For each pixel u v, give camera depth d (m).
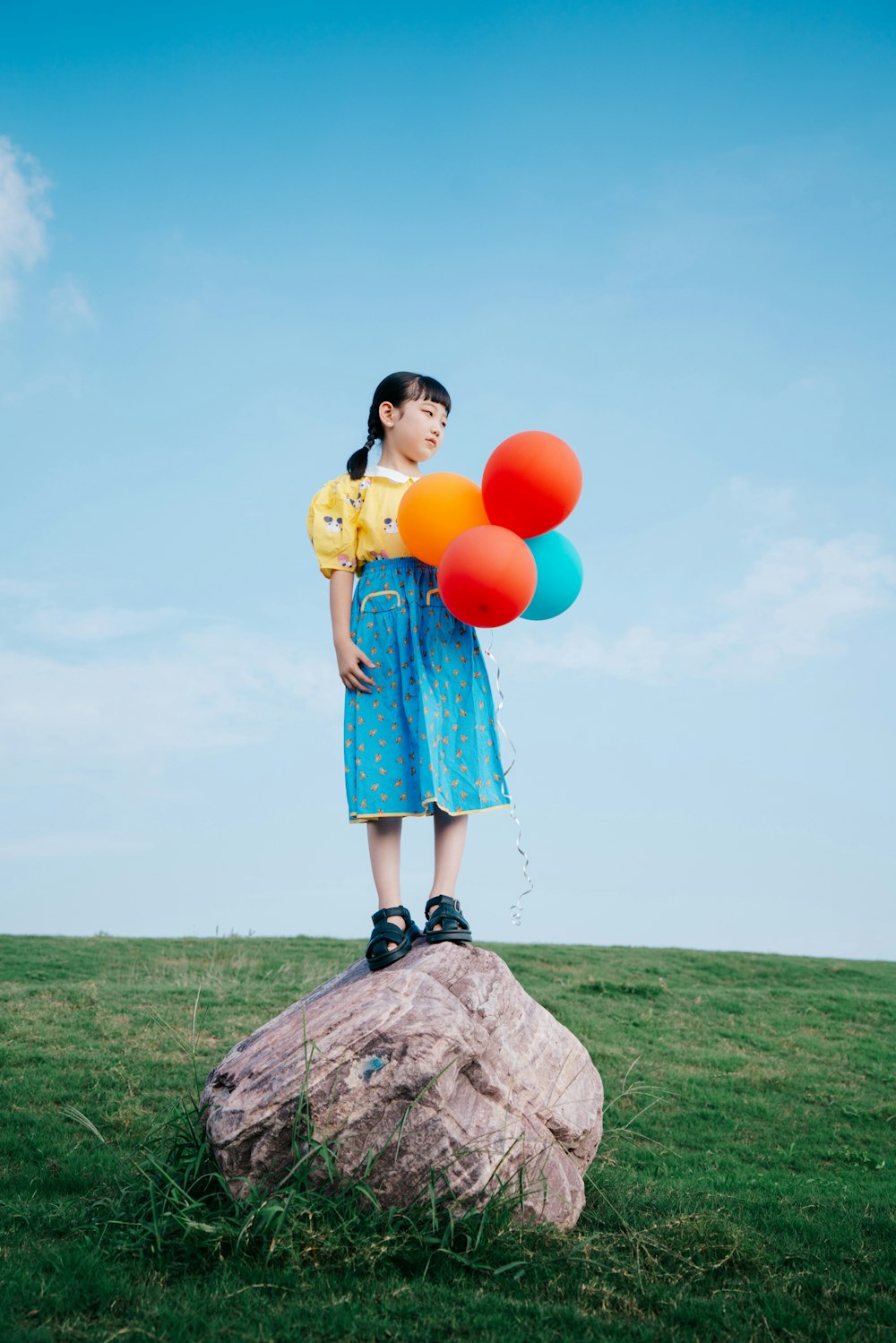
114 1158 5.27
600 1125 4.30
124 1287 3.11
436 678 4.06
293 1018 4.14
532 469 3.80
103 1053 8.32
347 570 4.17
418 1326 2.89
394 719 4.03
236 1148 3.47
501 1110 3.71
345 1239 3.33
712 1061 10.26
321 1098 3.43
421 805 3.93
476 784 4.04
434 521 3.90
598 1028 11.25
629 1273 3.46
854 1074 10.24
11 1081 7.28
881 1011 13.33
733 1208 4.96
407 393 4.30
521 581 3.64
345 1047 3.48
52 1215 4.11
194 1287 3.14
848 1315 3.31
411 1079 3.45
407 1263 3.34
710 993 13.93
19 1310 2.97
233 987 11.86
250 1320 2.88
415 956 4.00
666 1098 8.78
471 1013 3.81
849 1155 7.32
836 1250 4.19
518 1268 3.37
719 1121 8.23
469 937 4.04
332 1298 3.04
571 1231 3.86
